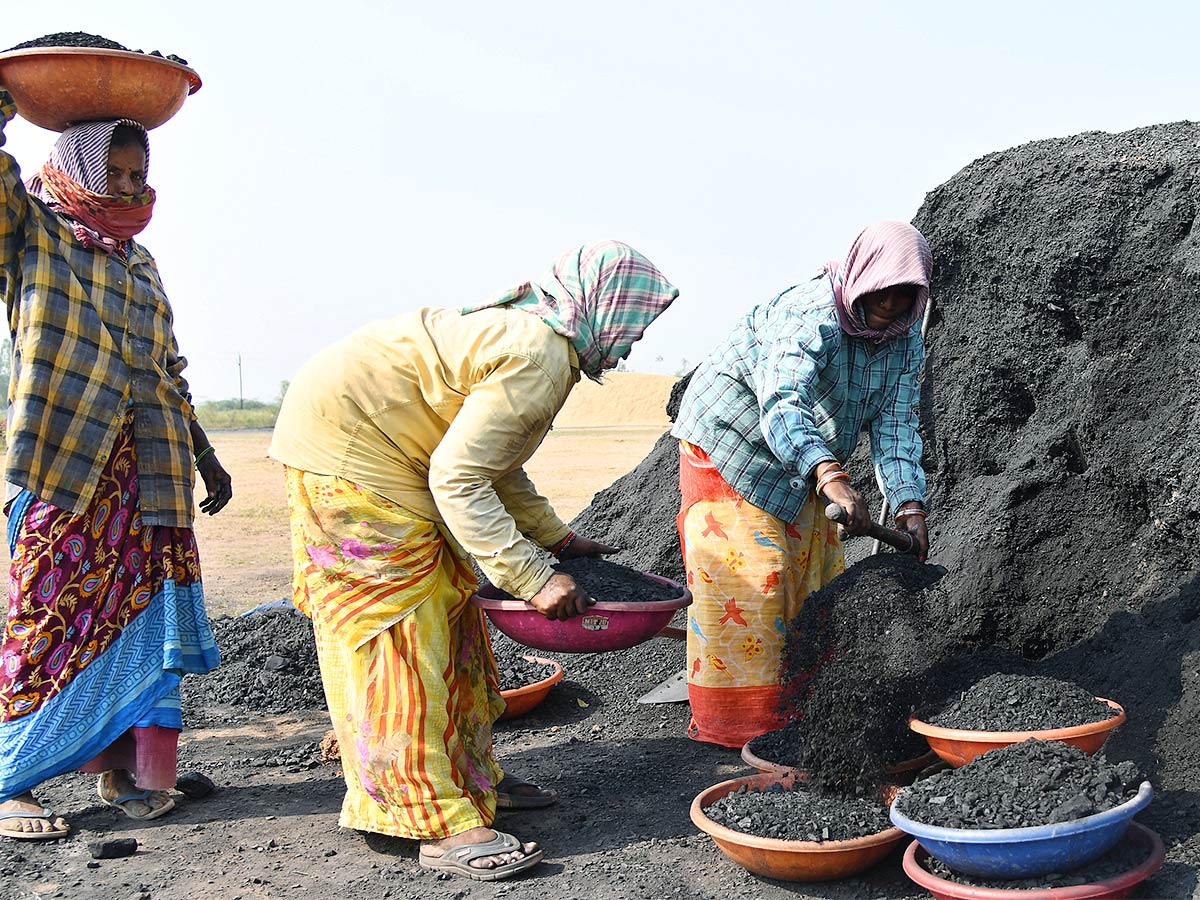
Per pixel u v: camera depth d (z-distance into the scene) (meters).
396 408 3.47
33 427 3.69
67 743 3.81
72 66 3.67
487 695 4.01
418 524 3.51
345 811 3.61
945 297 5.71
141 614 3.92
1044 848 2.73
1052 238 4.98
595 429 52.59
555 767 4.50
